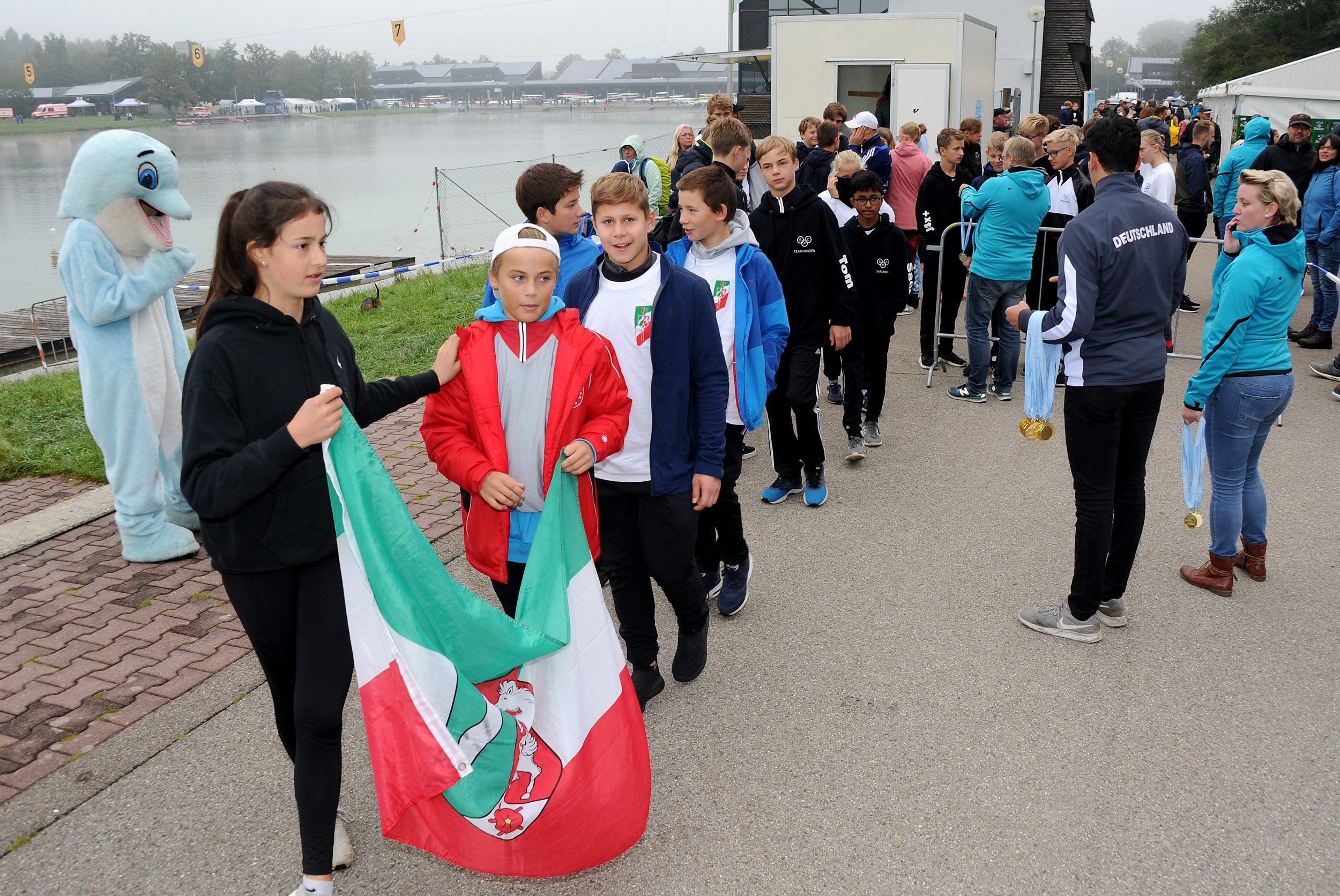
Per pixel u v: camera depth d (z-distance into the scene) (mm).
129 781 3162
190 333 11109
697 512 3391
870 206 5672
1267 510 5109
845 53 14367
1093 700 3551
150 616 4254
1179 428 6586
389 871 2787
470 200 27547
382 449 6414
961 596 4359
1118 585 3957
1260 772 3131
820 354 5125
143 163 4383
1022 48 24969
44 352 11102
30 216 32250
